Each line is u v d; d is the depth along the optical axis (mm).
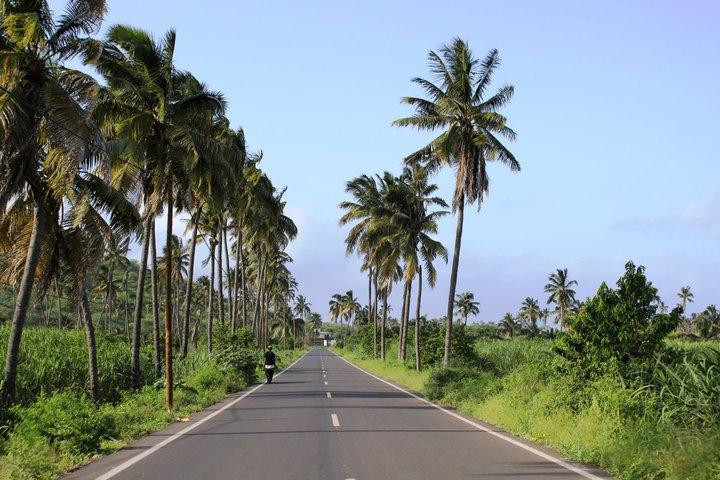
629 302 13672
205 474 8688
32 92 13523
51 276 16703
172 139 19359
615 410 11070
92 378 18984
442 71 26359
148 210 21734
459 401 19156
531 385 15914
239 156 22156
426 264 40406
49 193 15359
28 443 10242
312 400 21516
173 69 19891
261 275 60281
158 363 27016
